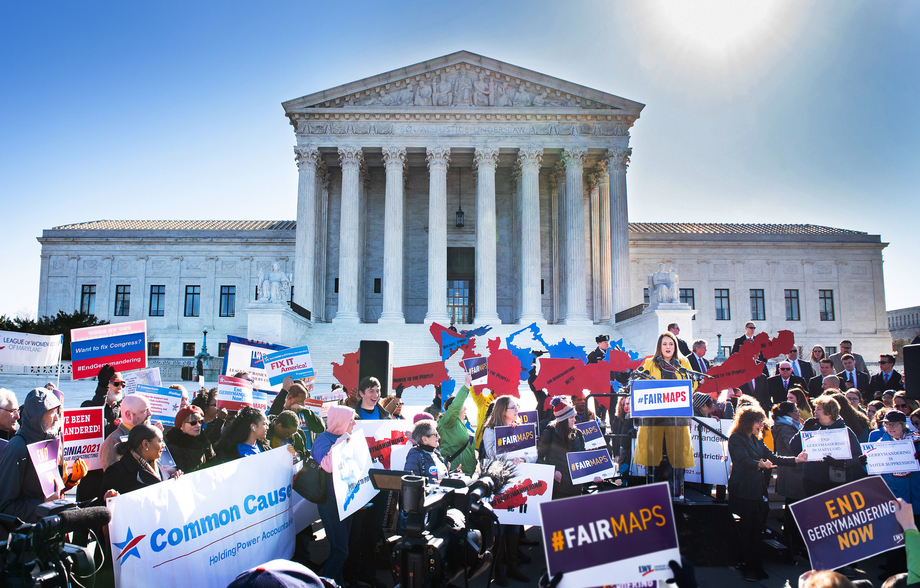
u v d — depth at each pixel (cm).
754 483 825
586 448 995
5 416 710
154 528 616
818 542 546
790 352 1686
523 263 4409
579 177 4462
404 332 4138
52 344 1117
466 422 1091
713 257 5894
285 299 3794
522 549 955
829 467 862
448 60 4519
